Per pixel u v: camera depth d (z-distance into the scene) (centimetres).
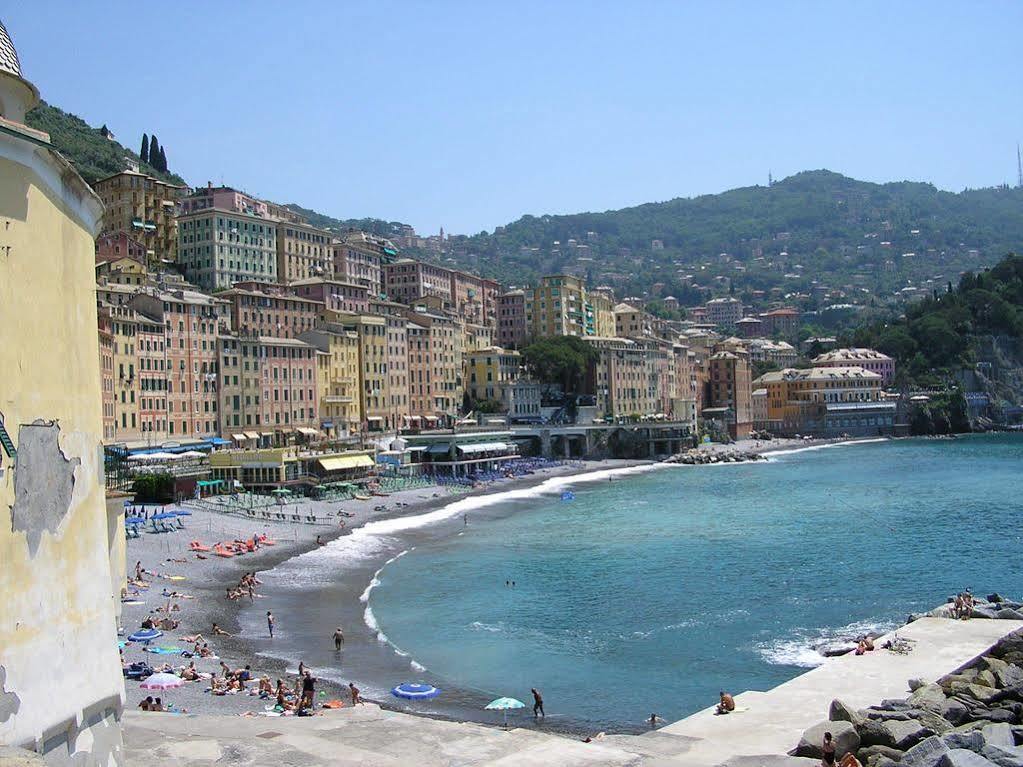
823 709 4378
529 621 8475
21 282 1467
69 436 1605
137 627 8006
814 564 10888
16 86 1549
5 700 1396
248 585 9700
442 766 2247
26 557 1461
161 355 16812
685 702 6231
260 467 15775
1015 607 6544
